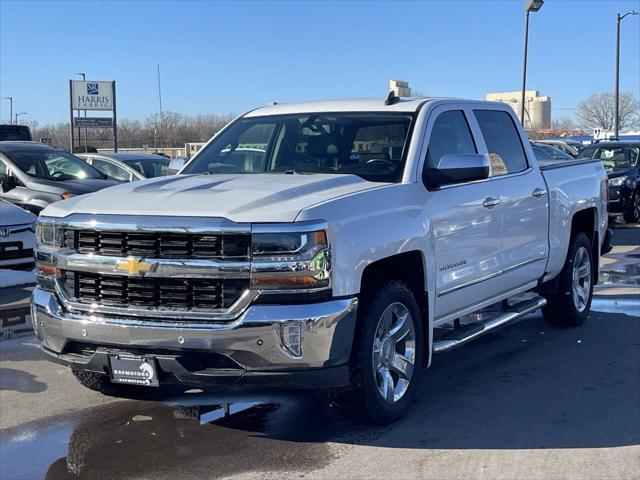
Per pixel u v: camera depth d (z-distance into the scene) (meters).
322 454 4.52
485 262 5.99
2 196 12.75
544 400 5.52
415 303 5.11
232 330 4.24
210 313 4.31
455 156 5.36
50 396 5.64
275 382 4.34
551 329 7.79
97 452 4.58
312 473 4.25
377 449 4.59
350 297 4.44
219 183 5.09
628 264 12.10
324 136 5.83
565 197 7.32
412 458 4.46
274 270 4.24
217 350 4.29
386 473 4.25
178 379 4.44
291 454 4.52
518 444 4.68
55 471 4.31
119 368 4.57
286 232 4.25
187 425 5.01
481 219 5.87
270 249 4.25
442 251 5.39
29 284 9.96
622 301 9.13
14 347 7.13
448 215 5.45
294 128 6.04
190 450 4.59
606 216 8.40
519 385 5.89
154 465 4.37
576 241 7.66
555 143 26.00
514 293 6.72
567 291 7.61
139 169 15.88
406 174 5.24
